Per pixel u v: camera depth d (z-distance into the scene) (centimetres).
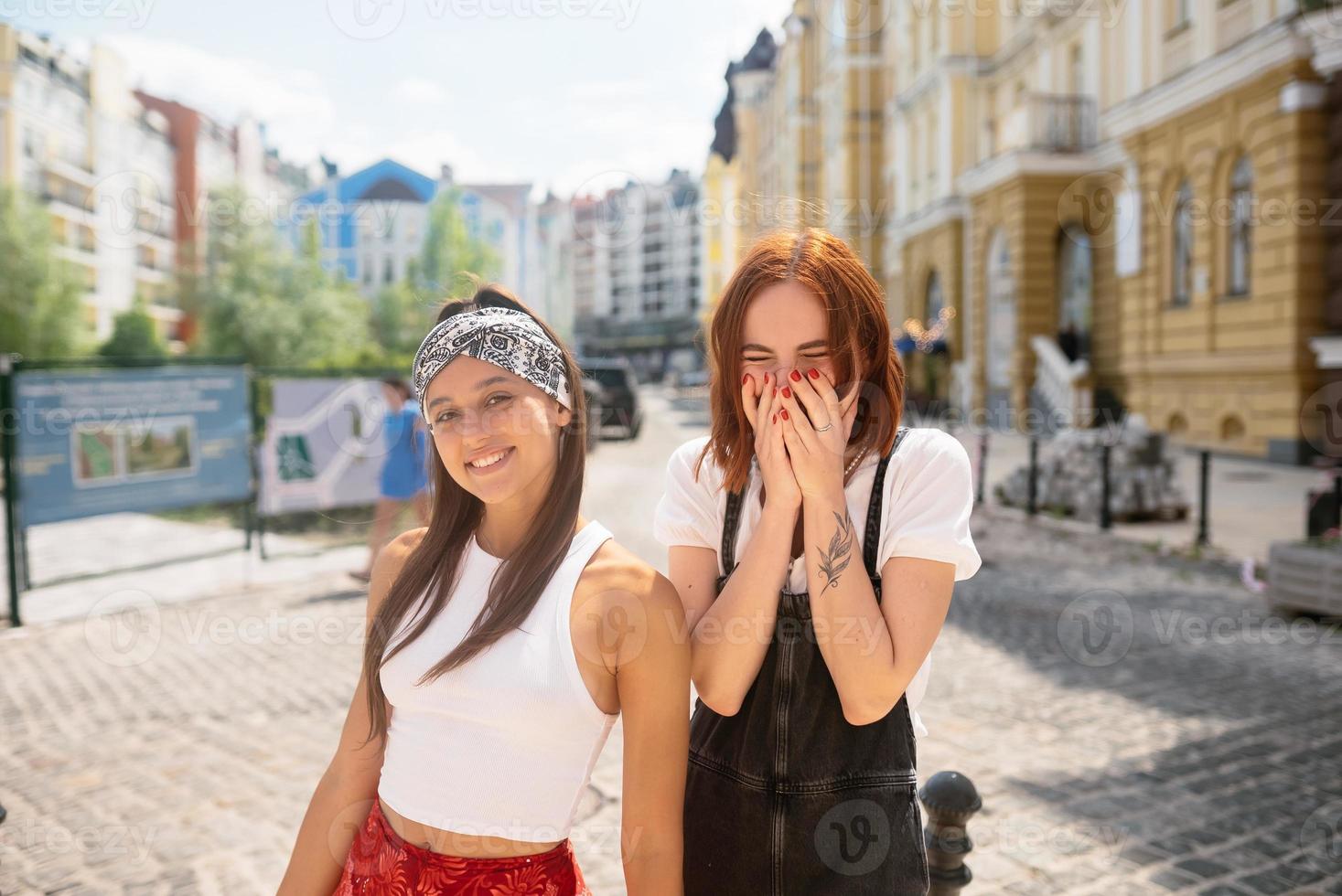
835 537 102
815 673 109
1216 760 314
